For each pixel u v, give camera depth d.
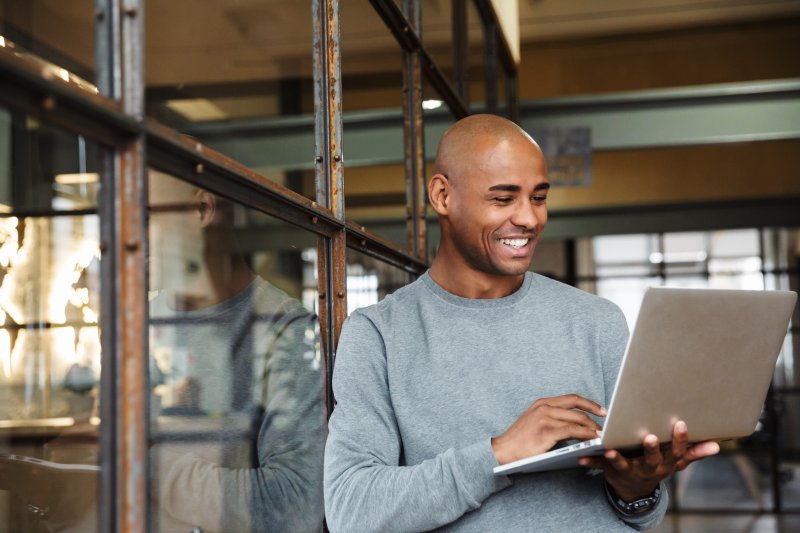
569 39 7.91
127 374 0.80
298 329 1.35
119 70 0.81
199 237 1.01
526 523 1.24
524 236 1.35
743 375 1.19
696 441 1.20
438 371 1.32
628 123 5.61
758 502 8.33
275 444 1.26
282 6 1.63
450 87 2.74
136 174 0.81
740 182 8.41
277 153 1.55
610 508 1.29
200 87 1.62
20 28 1.32
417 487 1.19
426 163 2.38
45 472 1.12
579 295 1.40
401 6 2.22
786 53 7.67
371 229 1.83
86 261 1.01
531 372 1.31
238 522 1.13
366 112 1.82
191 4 1.55
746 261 9.77
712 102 5.55
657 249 10.17
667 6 7.11
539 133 5.68
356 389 1.33
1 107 0.66
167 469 0.93
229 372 1.12
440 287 1.40
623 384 1.04
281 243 1.28
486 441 1.19
